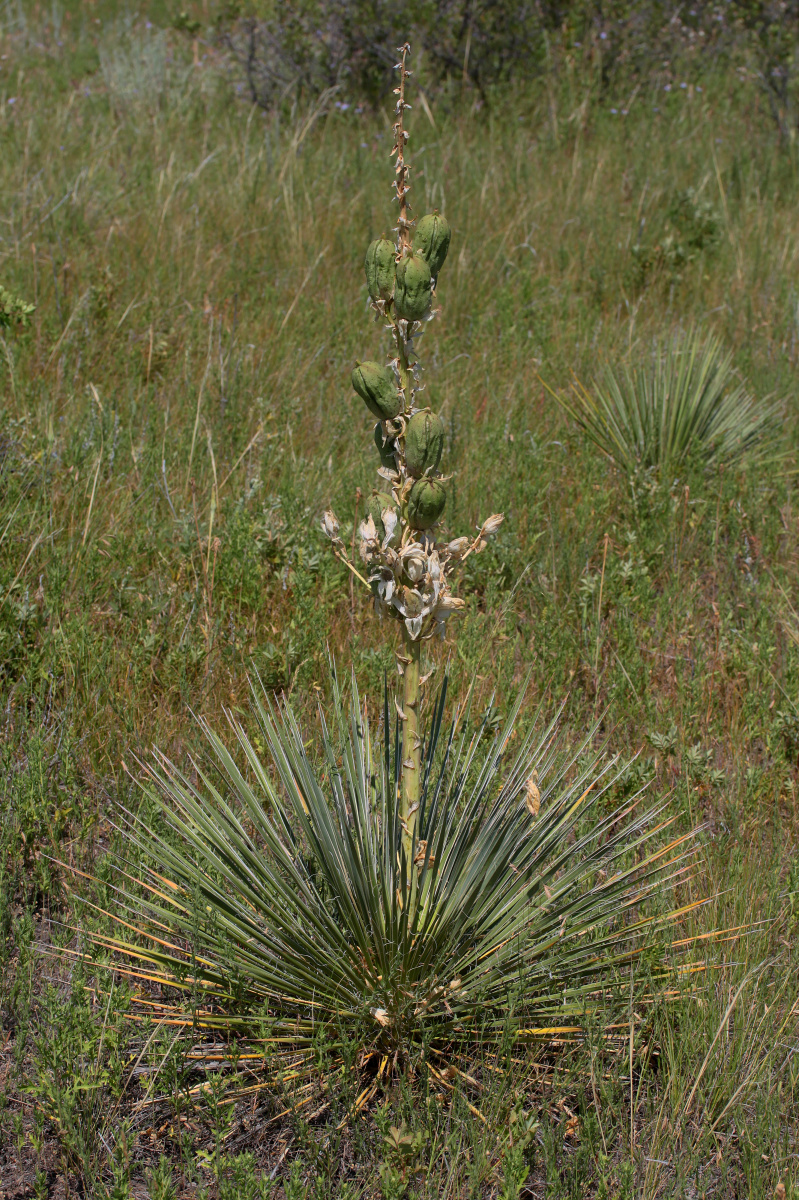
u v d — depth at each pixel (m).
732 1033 2.52
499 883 2.63
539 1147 2.30
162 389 5.74
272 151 9.12
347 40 11.22
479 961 2.60
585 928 2.60
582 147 10.20
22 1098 2.42
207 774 3.32
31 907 2.90
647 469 5.34
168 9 16.58
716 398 5.53
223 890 2.65
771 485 5.38
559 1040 2.47
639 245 7.65
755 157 9.89
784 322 6.97
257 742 3.40
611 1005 2.50
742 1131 2.28
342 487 4.86
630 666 3.96
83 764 3.40
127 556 4.27
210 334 5.95
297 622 3.90
